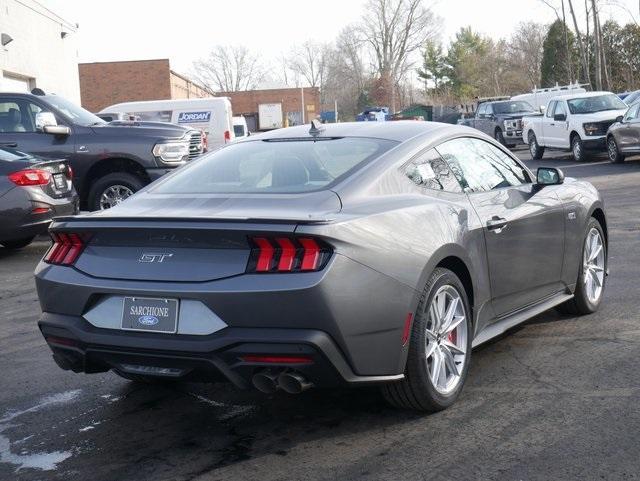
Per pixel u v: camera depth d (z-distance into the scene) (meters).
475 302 4.65
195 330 3.76
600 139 21.95
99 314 4.01
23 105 12.02
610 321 6.05
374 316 3.84
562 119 23.19
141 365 3.97
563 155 26.16
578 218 5.91
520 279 5.17
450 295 4.39
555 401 4.43
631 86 49.38
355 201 4.09
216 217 3.81
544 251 5.44
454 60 94.69
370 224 3.92
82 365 4.20
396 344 3.97
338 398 4.68
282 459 3.86
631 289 7.03
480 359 5.29
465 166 4.99
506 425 4.12
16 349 6.14
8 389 5.14
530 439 3.93
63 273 4.12
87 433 4.32
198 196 4.35
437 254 4.21
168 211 4.14
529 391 4.62
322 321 3.65
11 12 23.30
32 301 7.85
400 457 3.80
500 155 5.51
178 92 51.53
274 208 4.00
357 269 3.77
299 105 75.81
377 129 4.90
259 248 3.75
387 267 3.90
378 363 3.90
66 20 29.28
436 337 4.31
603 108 22.92
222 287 3.70
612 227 10.55
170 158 11.95
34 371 5.52
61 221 4.20
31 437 4.29
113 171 12.09
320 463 3.79
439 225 4.32
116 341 3.91
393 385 4.20
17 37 23.86
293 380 3.69
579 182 6.32
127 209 4.32
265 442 4.09
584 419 4.15
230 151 4.97
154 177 11.85
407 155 4.55
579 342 5.55
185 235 3.84
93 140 11.89
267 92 75.81
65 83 29.34
